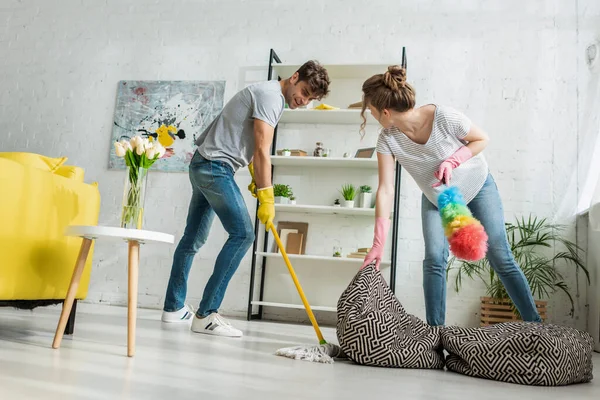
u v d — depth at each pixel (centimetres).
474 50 443
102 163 482
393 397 144
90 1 506
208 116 472
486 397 152
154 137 475
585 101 418
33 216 217
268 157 262
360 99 457
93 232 186
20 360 163
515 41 438
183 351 203
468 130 228
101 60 496
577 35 430
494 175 427
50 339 214
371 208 416
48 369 152
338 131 456
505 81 435
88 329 254
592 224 332
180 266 316
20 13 514
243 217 269
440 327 213
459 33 446
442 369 202
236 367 175
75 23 505
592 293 382
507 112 432
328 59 462
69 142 489
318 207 419
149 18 495
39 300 229
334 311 404
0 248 201
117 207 475
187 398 127
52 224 229
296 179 456
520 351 182
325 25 467
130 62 491
